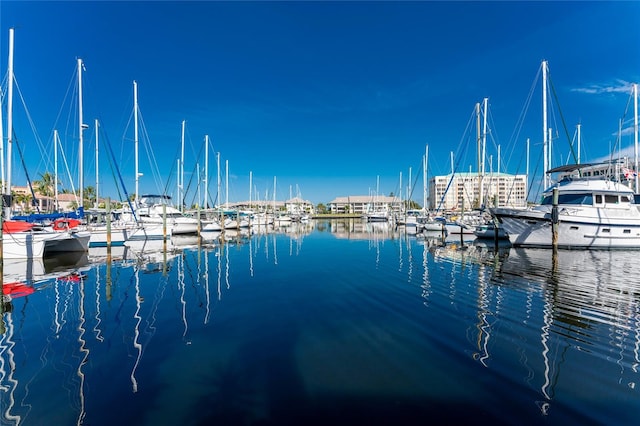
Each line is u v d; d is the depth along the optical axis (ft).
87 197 168.04
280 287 38.81
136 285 40.78
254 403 15.29
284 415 14.39
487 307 29.30
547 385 16.40
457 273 45.68
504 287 36.81
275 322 26.32
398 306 30.14
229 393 16.12
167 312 29.25
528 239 73.77
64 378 17.60
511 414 14.25
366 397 15.69
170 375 17.87
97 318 27.66
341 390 16.26
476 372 17.75
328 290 36.88
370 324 25.54
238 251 78.48
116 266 56.24
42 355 20.43
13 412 14.69
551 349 20.42
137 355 20.40
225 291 37.11
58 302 32.86
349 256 66.69
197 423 13.93
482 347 20.94
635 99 87.51
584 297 32.24
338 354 20.25
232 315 28.27
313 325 25.52
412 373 17.78
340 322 26.11
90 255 71.82
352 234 138.62
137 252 77.41
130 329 24.99
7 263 60.18
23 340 22.88
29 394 16.10
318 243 97.60
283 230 175.73
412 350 20.65
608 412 14.24
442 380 17.01
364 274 46.06
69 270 52.29
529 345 21.08
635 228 67.92
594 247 68.85
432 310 28.76
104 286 40.29
